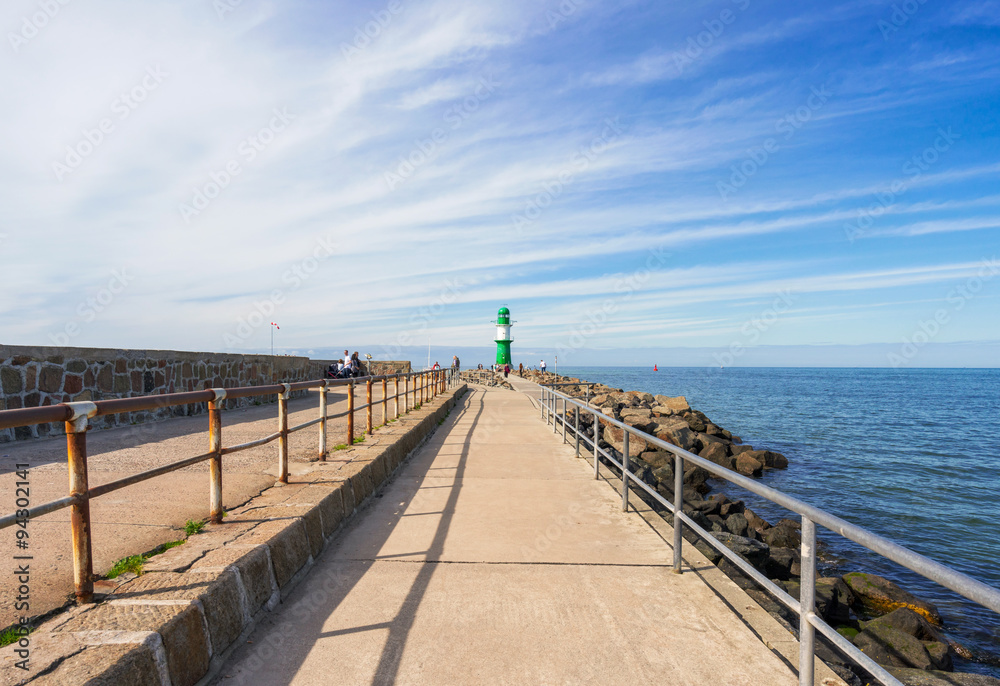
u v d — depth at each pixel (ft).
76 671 6.73
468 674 9.23
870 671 6.61
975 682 14.06
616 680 9.16
